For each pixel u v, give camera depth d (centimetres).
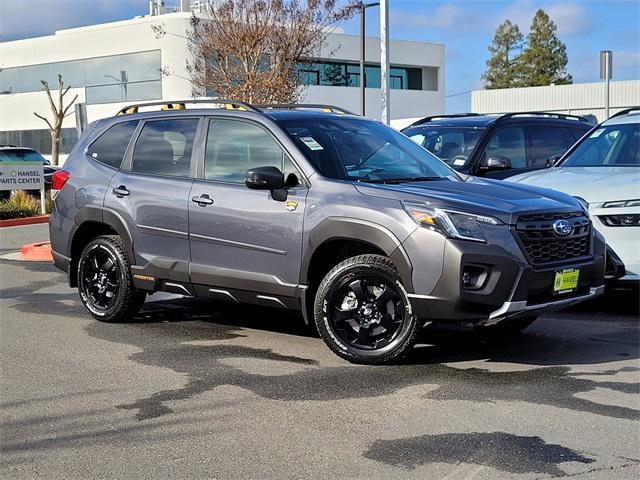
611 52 1762
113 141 773
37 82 4809
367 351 597
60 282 1031
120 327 751
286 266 629
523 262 559
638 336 687
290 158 642
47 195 2436
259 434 465
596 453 429
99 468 421
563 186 773
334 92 4778
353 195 600
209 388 554
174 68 4153
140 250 725
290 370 594
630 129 890
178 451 442
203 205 676
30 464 428
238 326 747
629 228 720
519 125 1074
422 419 484
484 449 436
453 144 1059
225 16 2441
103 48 4441
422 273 560
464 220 556
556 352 635
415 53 5428
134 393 546
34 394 547
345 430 469
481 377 568
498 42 8669
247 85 2388
